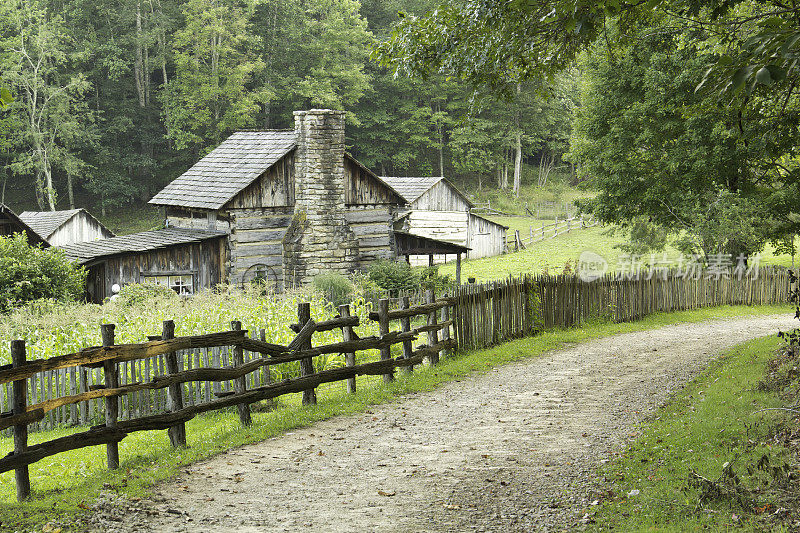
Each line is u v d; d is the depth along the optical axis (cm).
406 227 4862
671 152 2755
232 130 7238
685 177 2745
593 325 2203
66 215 4634
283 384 1104
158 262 2945
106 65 7006
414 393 1258
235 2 7125
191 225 3259
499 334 1784
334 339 1681
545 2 866
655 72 2627
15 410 729
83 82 6538
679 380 1312
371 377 1484
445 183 5038
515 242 5462
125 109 7256
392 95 8331
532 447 902
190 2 6725
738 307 2884
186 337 944
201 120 6894
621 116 3000
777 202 2503
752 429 840
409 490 748
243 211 2984
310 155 2988
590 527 622
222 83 7075
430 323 1501
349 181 3173
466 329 1644
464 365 1480
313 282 2722
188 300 1950
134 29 7531
